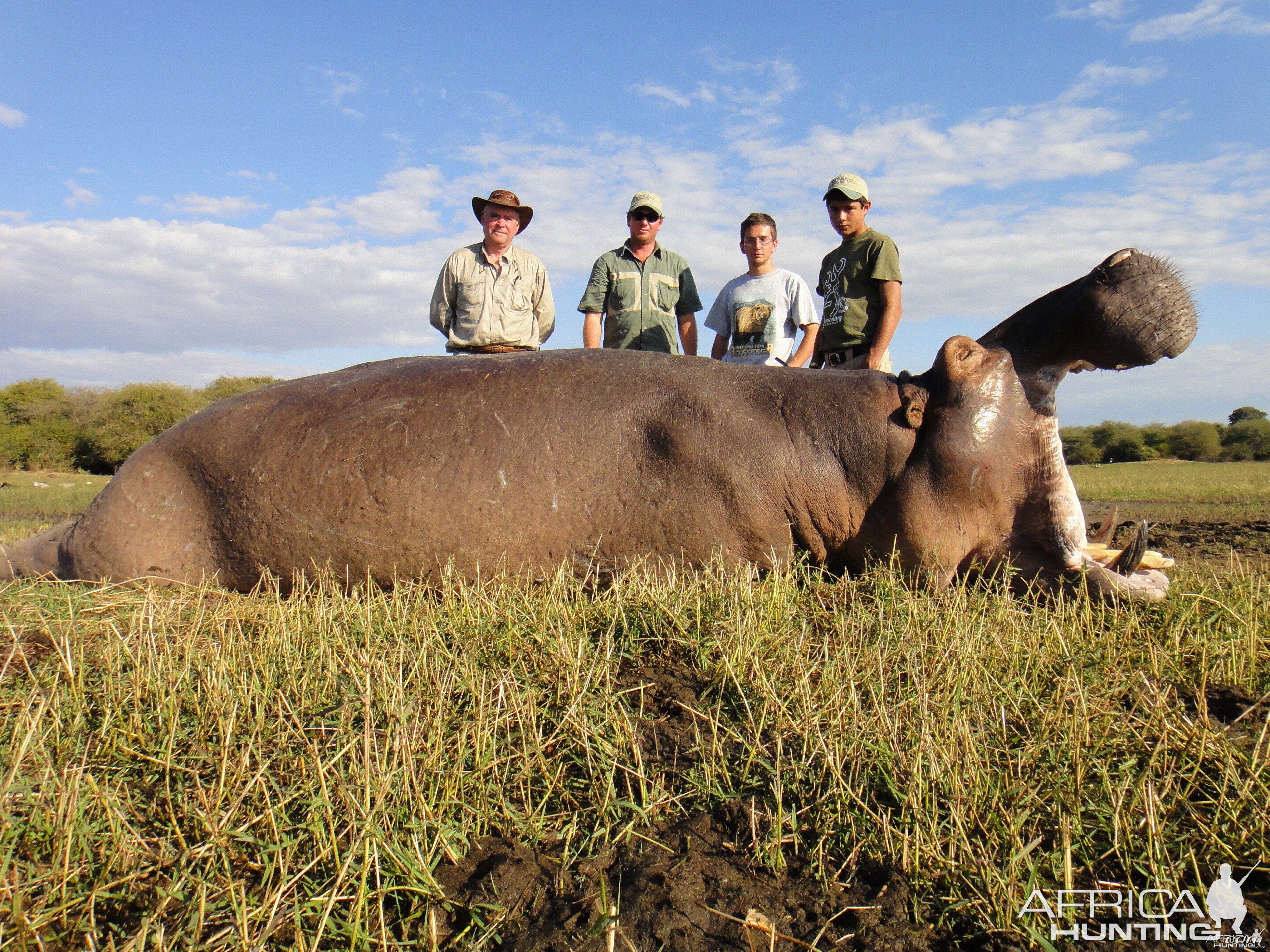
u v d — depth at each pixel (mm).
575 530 4633
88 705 2980
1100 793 2500
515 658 3371
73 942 1936
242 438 4812
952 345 4508
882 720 2783
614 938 1930
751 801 2508
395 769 2443
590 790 2568
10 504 17375
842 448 4562
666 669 3426
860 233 7238
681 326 8539
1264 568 5891
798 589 4441
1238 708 3201
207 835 2252
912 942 2012
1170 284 4301
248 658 3305
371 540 4648
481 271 7398
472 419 4707
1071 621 4016
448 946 1981
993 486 4465
